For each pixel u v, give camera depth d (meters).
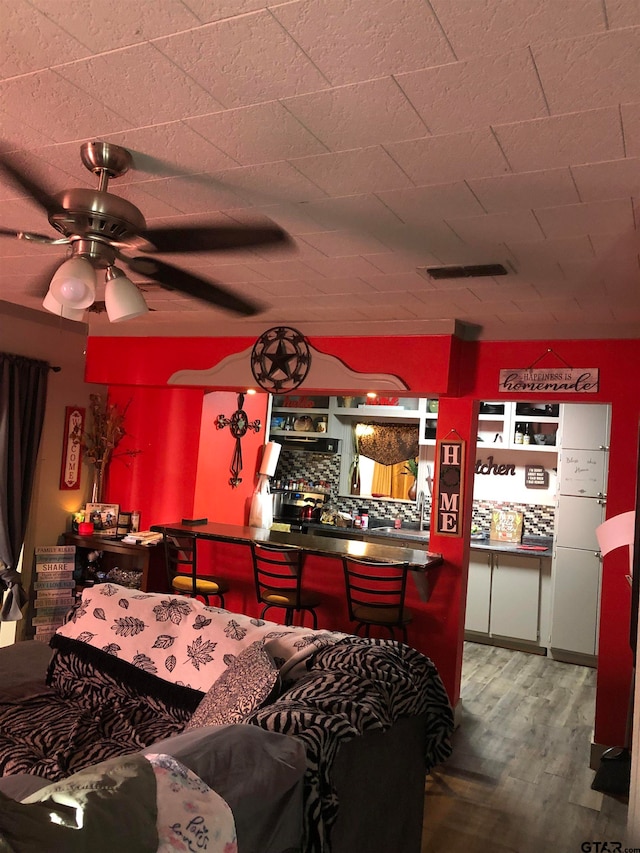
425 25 1.45
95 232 2.24
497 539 6.92
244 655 2.70
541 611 6.28
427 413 7.29
